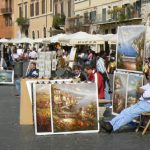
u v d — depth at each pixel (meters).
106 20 61.34
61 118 13.40
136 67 14.42
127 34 14.80
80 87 13.52
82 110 13.48
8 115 16.81
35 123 13.29
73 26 71.31
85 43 39.28
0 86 29.05
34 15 90.25
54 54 31.67
